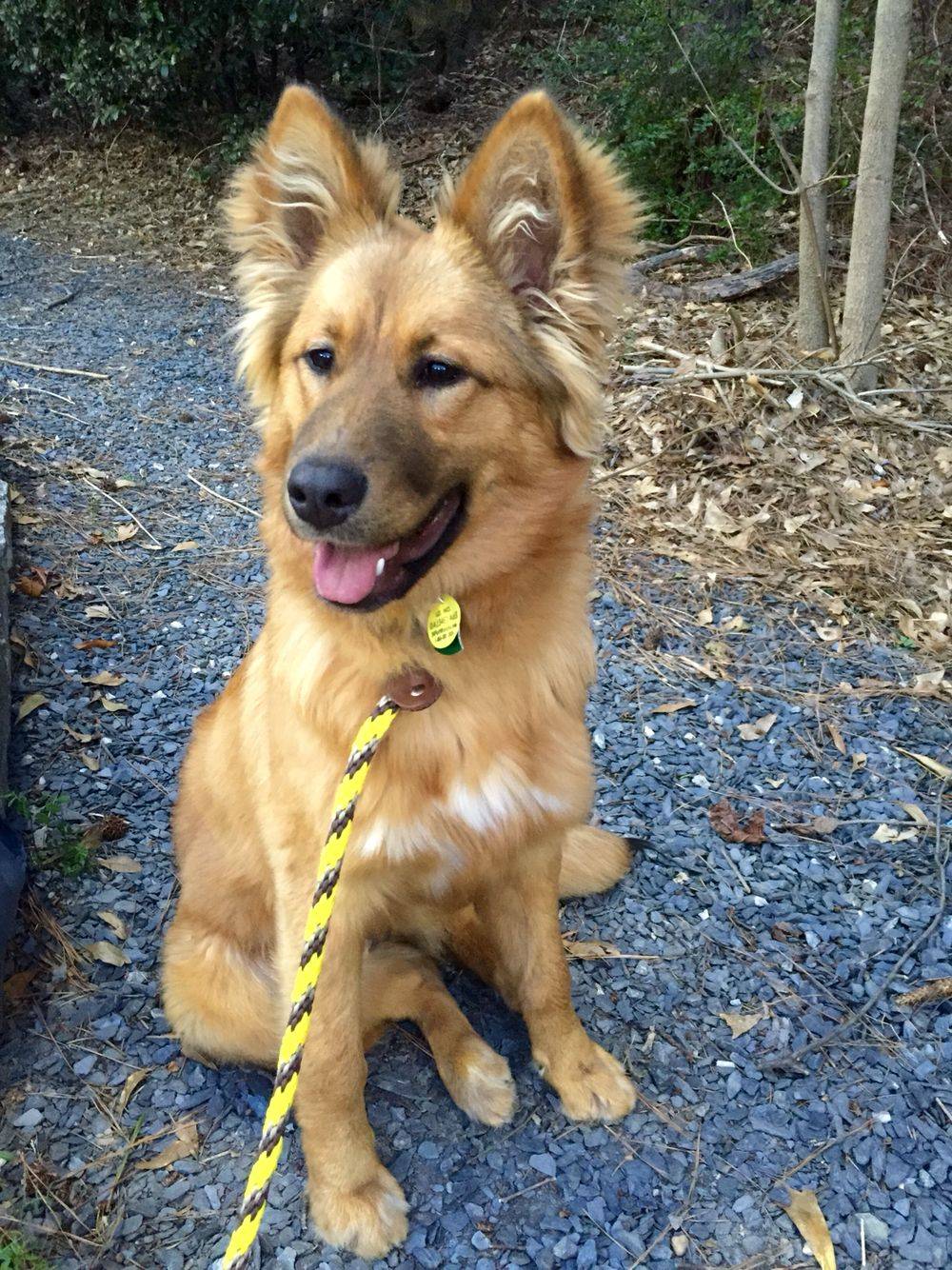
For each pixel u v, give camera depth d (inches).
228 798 26.6
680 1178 24.3
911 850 34.2
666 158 88.3
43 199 119.1
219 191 113.9
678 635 45.2
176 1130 25.2
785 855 34.0
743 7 90.5
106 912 31.0
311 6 105.9
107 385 71.7
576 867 31.3
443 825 22.9
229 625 45.5
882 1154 24.7
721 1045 27.7
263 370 25.2
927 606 46.6
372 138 28.1
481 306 22.2
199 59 111.4
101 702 40.0
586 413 23.2
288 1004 23.4
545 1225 23.2
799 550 50.6
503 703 23.0
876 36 55.5
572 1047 26.0
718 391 59.9
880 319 62.0
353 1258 22.6
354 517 20.3
